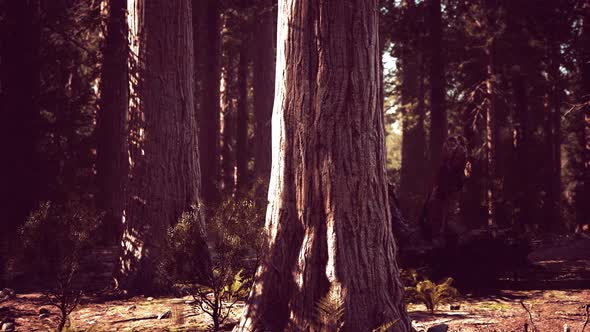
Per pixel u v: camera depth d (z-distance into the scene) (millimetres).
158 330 6383
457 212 21609
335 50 5246
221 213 6527
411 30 24234
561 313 7246
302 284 5148
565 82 27172
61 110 14547
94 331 6074
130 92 9617
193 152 9750
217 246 6145
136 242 9180
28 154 13555
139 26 9492
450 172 10188
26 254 6477
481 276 9336
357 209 5180
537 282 9812
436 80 24016
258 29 24141
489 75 24047
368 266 5145
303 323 5051
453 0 25484
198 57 23922
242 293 7988
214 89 23984
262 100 22672
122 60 16859
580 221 22719
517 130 26766
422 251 9875
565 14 22609
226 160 32688
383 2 24844
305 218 5246
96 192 16531
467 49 25547
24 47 14031
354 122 5230
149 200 9250
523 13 23203
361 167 5219
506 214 21938
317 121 5246
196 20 23344
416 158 32125
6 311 7484
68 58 15953
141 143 9414
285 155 5391
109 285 9344
